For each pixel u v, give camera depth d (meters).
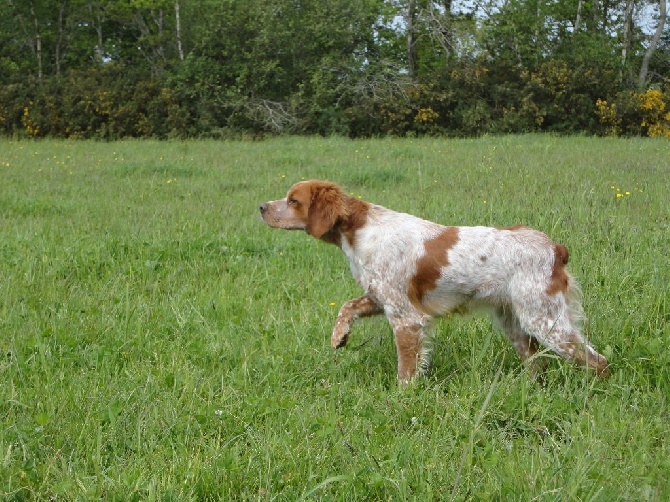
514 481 2.72
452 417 3.03
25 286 4.07
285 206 3.46
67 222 5.30
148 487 2.71
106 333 3.60
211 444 2.88
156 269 4.38
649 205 5.30
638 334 3.44
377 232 3.37
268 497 2.71
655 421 2.97
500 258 3.29
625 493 2.67
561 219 4.72
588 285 3.80
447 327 3.55
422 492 2.71
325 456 2.85
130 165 8.55
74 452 2.89
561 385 3.23
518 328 3.37
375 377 3.33
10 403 3.11
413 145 11.19
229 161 9.17
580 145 10.59
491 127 14.40
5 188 6.95
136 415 3.04
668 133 13.73
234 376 3.30
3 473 2.78
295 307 3.86
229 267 4.38
